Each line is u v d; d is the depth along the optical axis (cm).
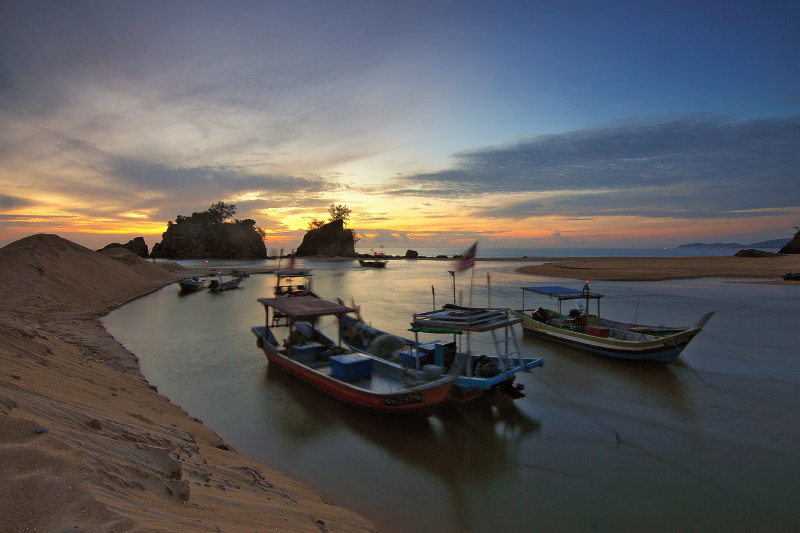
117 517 300
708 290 3938
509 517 725
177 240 14738
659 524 704
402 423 1095
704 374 1462
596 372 1498
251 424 1091
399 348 1421
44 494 305
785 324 2261
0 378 561
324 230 15525
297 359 1430
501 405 1214
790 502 762
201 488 501
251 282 5544
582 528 696
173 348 1861
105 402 783
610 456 930
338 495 784
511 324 1214
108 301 3200
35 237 3491
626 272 6159
